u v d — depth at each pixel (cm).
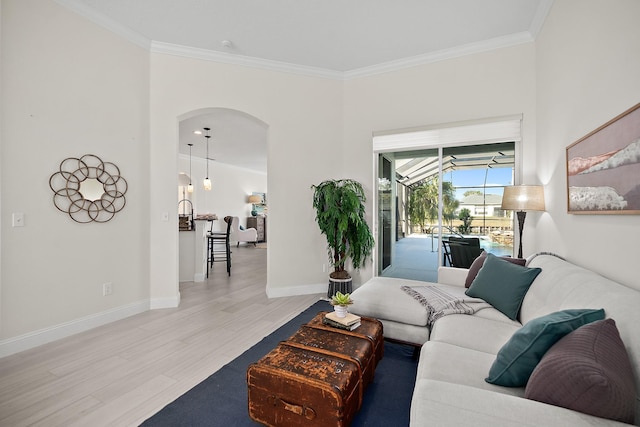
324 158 406
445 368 133
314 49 354
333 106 410
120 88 307
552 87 265
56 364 215
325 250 407
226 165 963
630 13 156
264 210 1123
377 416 161
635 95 152
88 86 283
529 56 319
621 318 111
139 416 161
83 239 279
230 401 174
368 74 398
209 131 583
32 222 247
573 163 215
